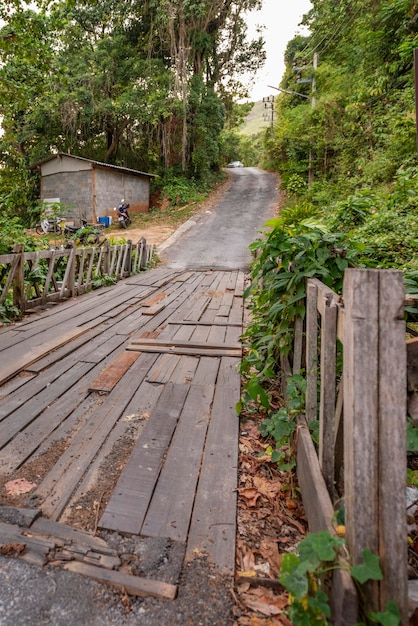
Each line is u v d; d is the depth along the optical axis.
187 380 2.79
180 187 20.98
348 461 1.01
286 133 16.66
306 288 1.97
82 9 19.27
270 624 1.09
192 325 4.28
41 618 1.09
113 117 19.52
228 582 1.21
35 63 7.22
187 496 1.59
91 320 4.44
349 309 0.98
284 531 1.46
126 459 1.84
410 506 1.58
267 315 2.52
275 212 16.84
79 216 17.44
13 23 6.62
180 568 1.25
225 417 2.26
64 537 1.37
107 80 18.97
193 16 18.05
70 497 1.58
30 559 1.27
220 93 24.83
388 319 0.94
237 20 21.23
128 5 19.19
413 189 5.43
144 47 19.80
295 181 15.26
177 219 17.58
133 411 2.32
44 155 19.95
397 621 0.87
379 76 9.29
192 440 2.01
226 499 1.58
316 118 14.03
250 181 25.12
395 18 8.51
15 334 3.82
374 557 0.92
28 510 1.47
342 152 12.13
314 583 1.02
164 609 1.12
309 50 16.94
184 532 1.40
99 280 6.70
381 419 0.94
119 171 18.78
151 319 4.54
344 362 1.05
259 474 1.80
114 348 3.49
